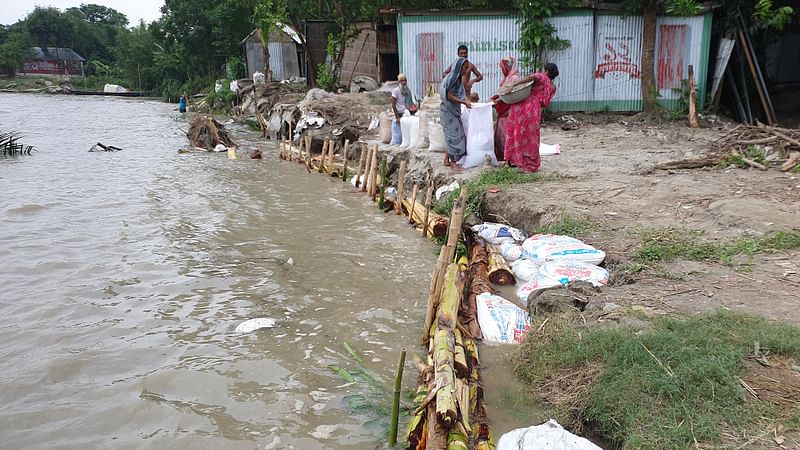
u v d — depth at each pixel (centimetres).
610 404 367
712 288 503
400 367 386
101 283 690
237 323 588
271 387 473
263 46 2861
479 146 998
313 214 1006
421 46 1627
